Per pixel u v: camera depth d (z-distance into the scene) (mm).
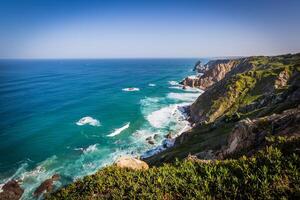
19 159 50594
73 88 136000
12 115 81000
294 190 11930
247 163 15719
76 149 56219
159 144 58875
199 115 77938
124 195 15352
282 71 80000
